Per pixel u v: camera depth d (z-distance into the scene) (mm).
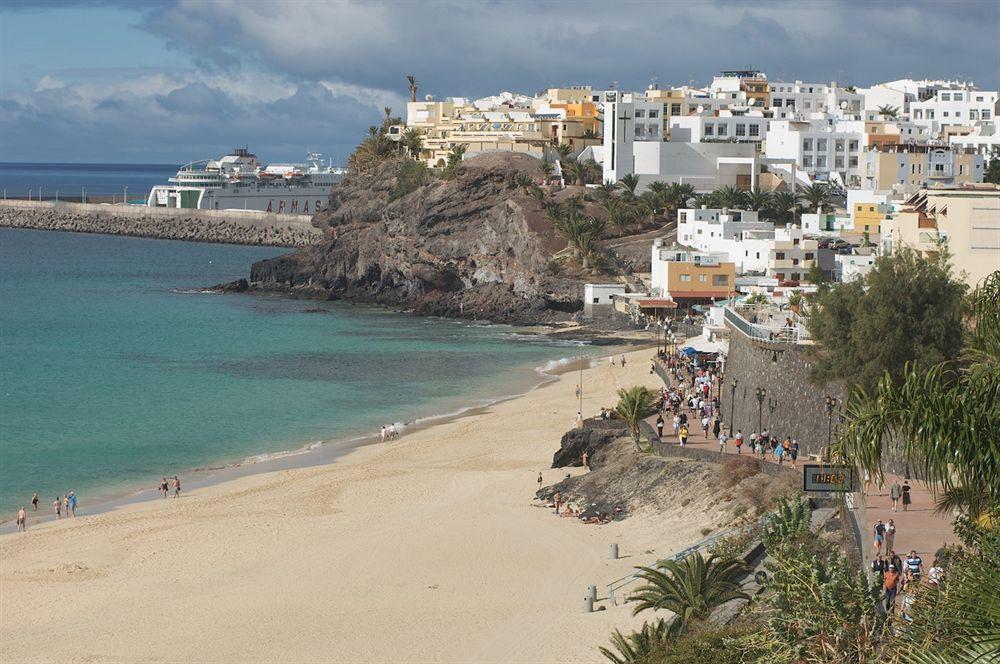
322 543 82188
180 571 76812
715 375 121375
